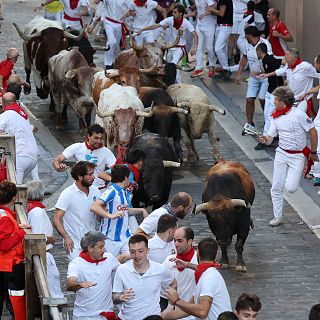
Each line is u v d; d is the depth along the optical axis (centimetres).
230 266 2528
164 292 1866
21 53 4581
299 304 2308
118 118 2870
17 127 2636
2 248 1898
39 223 2078
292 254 2606
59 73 3528
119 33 4122
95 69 3475
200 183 3106
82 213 2173
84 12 4372
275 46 3681
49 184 3064
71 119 3788
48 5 4519
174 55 3966
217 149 3259
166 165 2616
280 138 2725
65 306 1691
